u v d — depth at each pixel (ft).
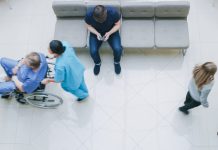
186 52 17.99
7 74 15.74
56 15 17.76
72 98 17.08
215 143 15.71
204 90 13.30
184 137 15.90
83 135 16.24
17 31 19.19
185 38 16.92
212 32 18.47
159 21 17.48
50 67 17.04
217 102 16.56
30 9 19.85
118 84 17.33
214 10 19.07
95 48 16.63
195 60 17.79
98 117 16.58
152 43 16.96
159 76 17.43
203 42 18.22
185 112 16.22
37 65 13.88
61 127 16.47
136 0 19.12
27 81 14.29
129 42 16.99
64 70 13.69
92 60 18.02
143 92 17.06
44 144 16.15
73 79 14.48
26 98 16.22
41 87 15.52
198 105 15.10
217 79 17.10
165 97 16.88
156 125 16.25
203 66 12.83
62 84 14.94
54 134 16.33
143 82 17.31
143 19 17.62
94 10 14.92
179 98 16.81
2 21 19.54
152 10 16.96
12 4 20.03
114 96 17.04
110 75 17.58
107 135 16.16
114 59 17.07
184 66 17.66
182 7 16.62
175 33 17.07
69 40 17.21
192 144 15.74
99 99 17.01
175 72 17.51
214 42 18.20
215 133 15.90
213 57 17.80
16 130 16.48
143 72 17.58
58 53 13.32
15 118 16.75
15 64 15.46
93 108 16.80
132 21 17.54
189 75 17.39
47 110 16.85
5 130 16.51
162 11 16.99
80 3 17.01
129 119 16.46
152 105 16.72
